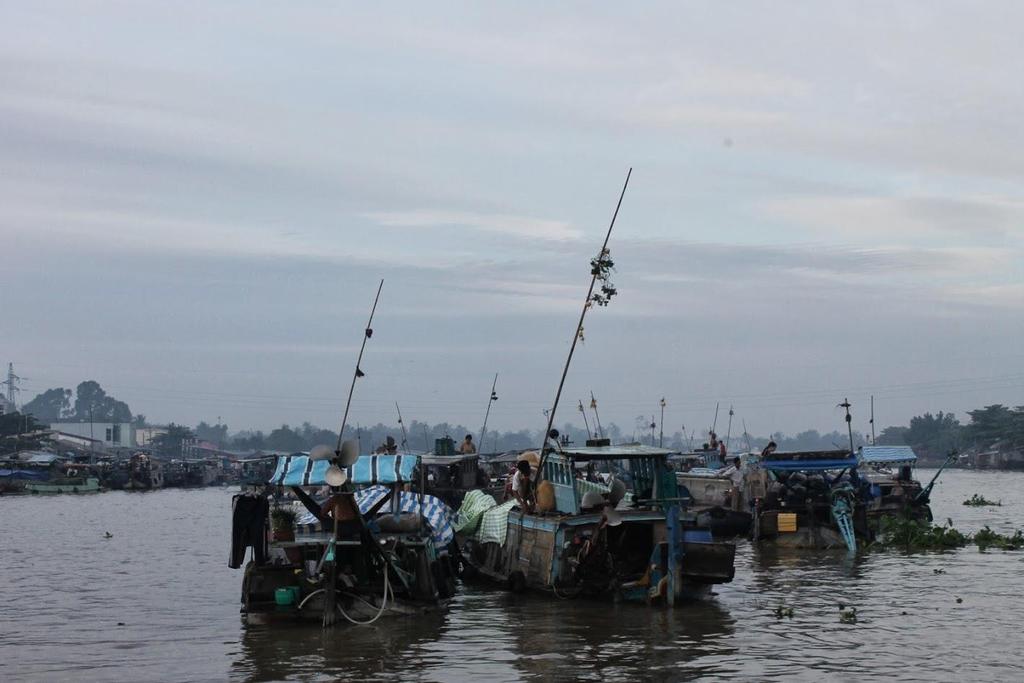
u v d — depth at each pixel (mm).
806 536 29562
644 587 20016
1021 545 29734
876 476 39375
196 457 143375
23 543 34844
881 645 16344
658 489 21125
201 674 15086
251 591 18469
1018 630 17406
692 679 14414
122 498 67938
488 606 20000
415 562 19359
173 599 22062
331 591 18047
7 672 15391
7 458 83188
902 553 28406
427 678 14656
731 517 32188
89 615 20094
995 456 120125
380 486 23125
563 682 14344
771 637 17000
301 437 176125
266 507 18734
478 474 34156
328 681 14586
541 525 20812
